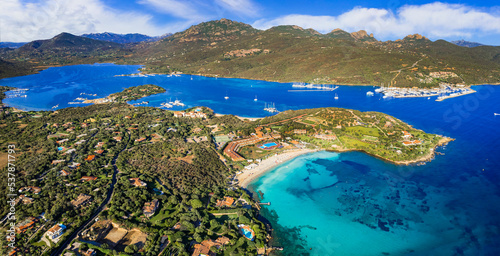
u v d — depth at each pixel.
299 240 116.69
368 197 147.38
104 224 113.25
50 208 120.81
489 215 130.25
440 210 135.12
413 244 114.44
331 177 168.50
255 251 107.44
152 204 126.31
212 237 111.62
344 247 113.00
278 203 142.75
